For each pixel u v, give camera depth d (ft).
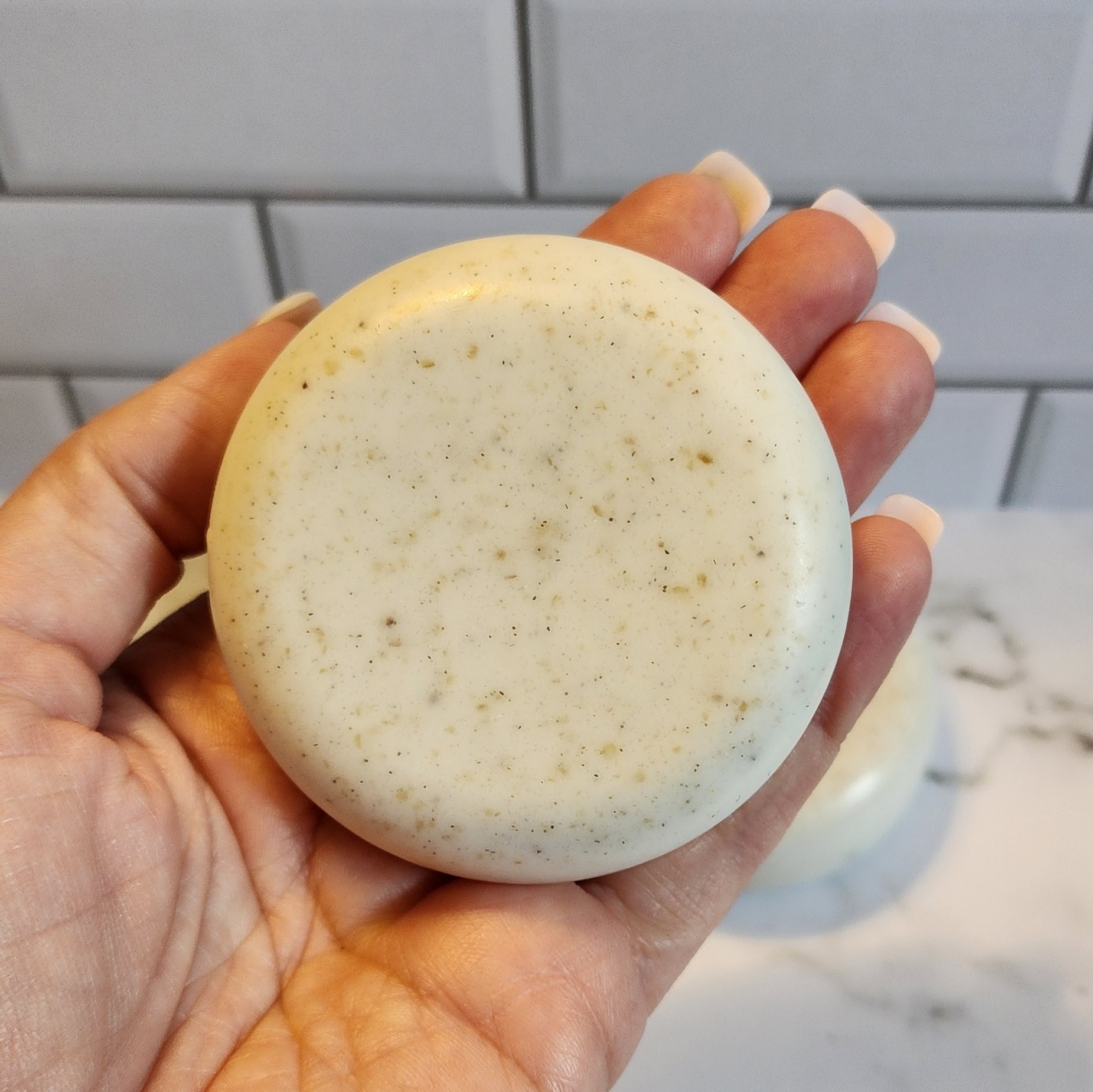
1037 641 0.75
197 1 0.61
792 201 0.68
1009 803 0.67
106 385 0.78
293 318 0.53
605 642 0.41
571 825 0.40
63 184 0.68
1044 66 0.62
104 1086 0.41
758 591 0.40
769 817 0.52
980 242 0.69
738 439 0.41
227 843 0.48
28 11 0.61
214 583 0.42
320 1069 0.42
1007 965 0.60
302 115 0.65
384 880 0.49
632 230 0.57
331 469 0.41
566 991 0.43
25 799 0.40
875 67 0.62
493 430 0.41
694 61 0.62
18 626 0.44
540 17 0.61
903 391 0.57
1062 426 0.78
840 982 0.60
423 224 0.69
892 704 0.64
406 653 0.41
